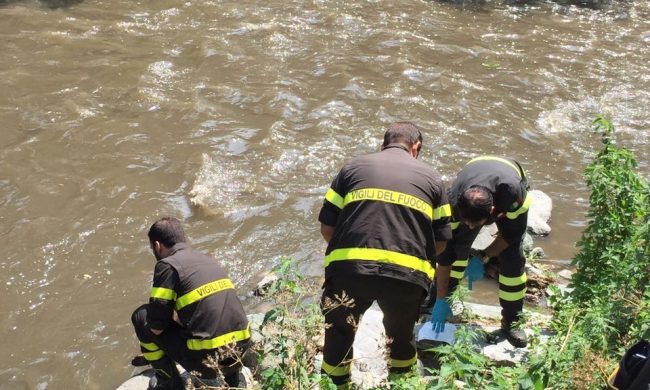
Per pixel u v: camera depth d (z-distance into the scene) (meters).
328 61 10.63
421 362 5.02
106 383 5.41
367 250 3.84
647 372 2.53
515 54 11.40
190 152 8.29
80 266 6.59
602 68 11.09
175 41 11.02
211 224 7.16
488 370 4.18
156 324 4.54
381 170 3.98
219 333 4.54
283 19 12.00
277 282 4.07
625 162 5.06
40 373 5.48
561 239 7.15
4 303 6.14
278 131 8.74
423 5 13.21
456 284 5.08
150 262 6.70
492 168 4.70
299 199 7.59
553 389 3.82
